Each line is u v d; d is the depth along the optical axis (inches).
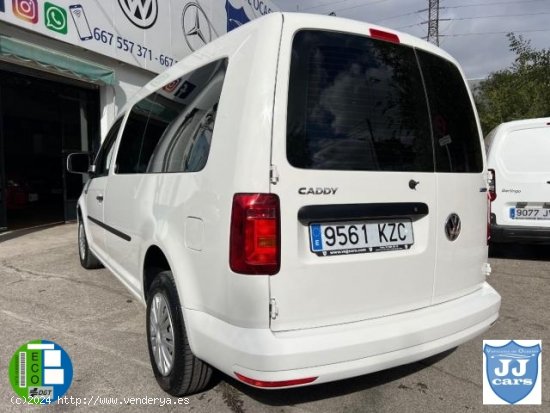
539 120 235.0
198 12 441.1
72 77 331.0
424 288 99.0
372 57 93.5
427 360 129.0
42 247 274.7
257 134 80.4
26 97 402.9
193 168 96.4
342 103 88.0
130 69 371.9
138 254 125.6
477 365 126.2
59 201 492.7
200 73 104.7
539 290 198.1
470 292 111.1
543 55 636.1
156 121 126.3
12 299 176.4
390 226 93.5
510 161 238.8
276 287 81.1
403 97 97.0
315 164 83.8
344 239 87.4
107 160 171.0
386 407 105.0
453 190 103.4
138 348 133.4
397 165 94.0
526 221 234.8
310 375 80.0
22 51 268.7
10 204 456.4
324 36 88.2
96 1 326.0
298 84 83.8
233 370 82.0
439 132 102.8
